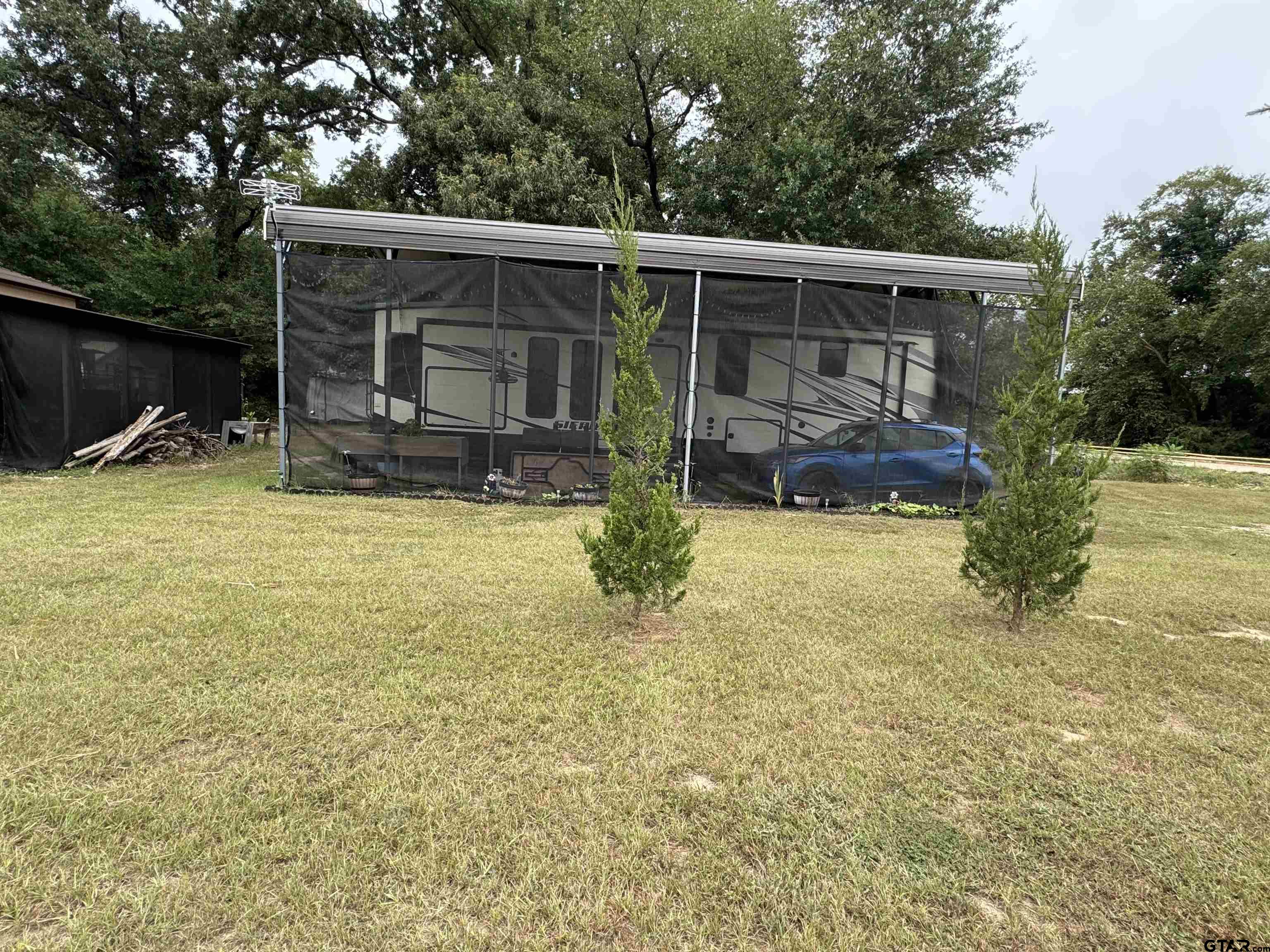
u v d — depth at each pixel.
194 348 12.87
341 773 2.50
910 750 2.85
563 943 1.80
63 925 1.80
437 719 2.93
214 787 2.39
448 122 16.91
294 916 1.85
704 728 2.95
